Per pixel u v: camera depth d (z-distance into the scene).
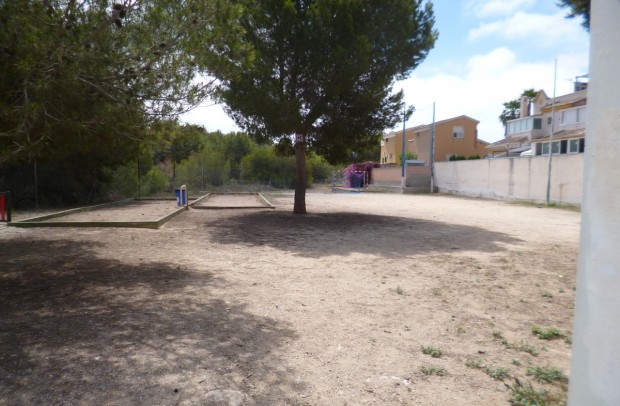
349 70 12.59
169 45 5.21
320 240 10.36
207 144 43.03
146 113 5.79
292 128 13.66
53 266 7.12
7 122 4.93
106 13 4.86
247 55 6.03
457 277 6.79
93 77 4.86
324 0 12.86
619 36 1.46
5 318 4.55
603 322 1.53
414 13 14.70
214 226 12.87
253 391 3.10
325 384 3.24
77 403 2.86
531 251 9.12
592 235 1.58
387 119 15.45
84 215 15.66
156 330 4.26
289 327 4.45
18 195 19.42
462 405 2.97
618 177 1.47
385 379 3.34
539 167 23.12
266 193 32.69
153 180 29.14
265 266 7.41
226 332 4.26
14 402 2.85
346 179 44.62
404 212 18.06
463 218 15.82
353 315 4.88
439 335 4.32
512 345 4.05
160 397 2.96
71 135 5.93
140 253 8.46
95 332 4.17
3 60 4.19
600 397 1.54
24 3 4.18
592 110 1.58
